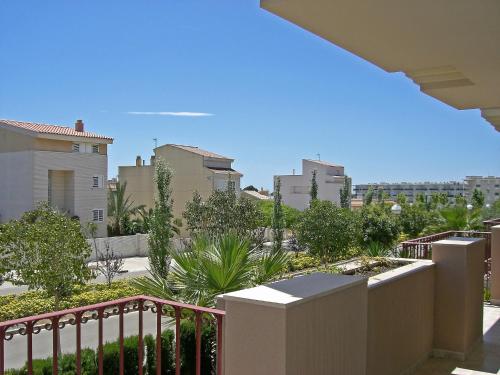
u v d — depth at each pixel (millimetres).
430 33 3164
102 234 30047
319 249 17719
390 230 18656
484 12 2785
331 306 2465
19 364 8703
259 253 6777
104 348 5340
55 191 29188
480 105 5707
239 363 2266
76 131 31266
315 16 2877
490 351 5238
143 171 37875
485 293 7812
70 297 11430
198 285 5895
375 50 3604
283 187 53312
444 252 5137
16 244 9039
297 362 2201
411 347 4602
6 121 29188
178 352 2838
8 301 12469
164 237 15430
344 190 40094
